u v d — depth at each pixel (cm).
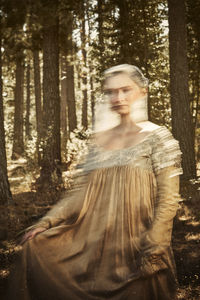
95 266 136
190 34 1353
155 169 138
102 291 132
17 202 753
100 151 144
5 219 578
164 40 1383
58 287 137
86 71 1380
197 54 1363
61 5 1006
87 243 139
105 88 146
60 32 1152
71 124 1841
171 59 994
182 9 984
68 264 138
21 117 2038
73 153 940
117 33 1300
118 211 137
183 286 336
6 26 917
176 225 540
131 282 130
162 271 133
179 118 980
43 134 1062
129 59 1311
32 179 1050
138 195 137
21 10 908
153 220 134
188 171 958
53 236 142
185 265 385
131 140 142
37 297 137
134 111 144
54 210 150
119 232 136
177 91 982
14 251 391
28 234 144
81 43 1328
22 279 140
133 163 138
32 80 3153
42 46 1075
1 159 759
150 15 1317
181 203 672
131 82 143
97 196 141
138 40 1341
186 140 972
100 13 1283
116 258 134
